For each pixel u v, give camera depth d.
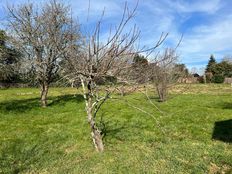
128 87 9.11
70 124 14.80
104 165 8.30
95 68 8.89
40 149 10.30
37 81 21.89
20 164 8.80
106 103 21.69
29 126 14.67
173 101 23.50
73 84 9.62
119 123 14.35
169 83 23.22
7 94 32.97
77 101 23.08
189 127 13.55
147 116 16.28
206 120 15.20
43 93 20.92
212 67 83.38
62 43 12.88
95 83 9.33
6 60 21.25
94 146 10.37
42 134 12.74
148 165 8.27
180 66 24.09
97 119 15.48
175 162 8.49
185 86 42.59
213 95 29.59
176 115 16.58
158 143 10.82
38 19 19.94
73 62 9.12
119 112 17.77
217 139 11.46
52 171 8.17
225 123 14.33
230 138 11.57
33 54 20.73
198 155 9.20
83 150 10.02
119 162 8.52
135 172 7.73
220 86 45.84
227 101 23.70
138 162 8.52
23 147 10.59
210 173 7.90
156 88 23.31
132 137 11.55
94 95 9.80
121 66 8.79
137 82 8.95
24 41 20.48
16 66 20.78
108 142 10.80
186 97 27.05
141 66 8.91
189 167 8.17
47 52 19.50
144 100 23.66
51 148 10.44
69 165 8.53
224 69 81.94
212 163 8.65
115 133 12.09
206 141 11.17
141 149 9.95
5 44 20.89
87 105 9.60
